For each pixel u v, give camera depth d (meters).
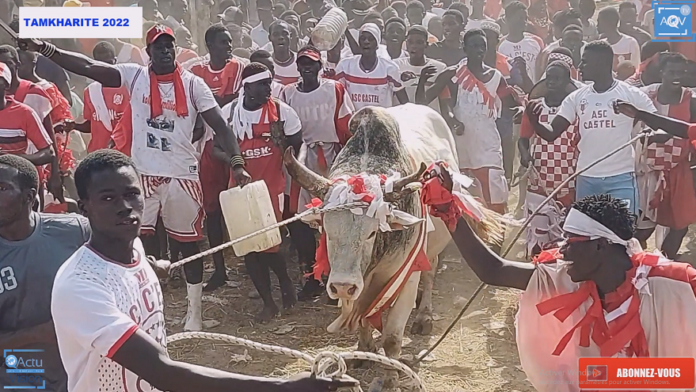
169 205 5.95
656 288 3.11
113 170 2.62
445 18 8.81
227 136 5.84
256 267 6.36
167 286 7.17
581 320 3.20
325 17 7.28
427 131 5.89
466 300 6.76
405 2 12.32
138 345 2.47
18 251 3.33
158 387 2.49
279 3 12.29
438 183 3.39
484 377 5.37
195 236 6.09
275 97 6.54
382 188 4.35
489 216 4.85
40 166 5.86
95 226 2.65
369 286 4.71
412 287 4.91
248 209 5.25
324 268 4.46
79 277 2.55
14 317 3.34
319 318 6.46
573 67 8.27
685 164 6.57
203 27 12.55
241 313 6.62
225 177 6.77
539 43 10.10
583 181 6.25
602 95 6.10
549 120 6.71
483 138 7.42
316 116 6.49
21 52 6.51
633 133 6.68
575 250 3.13
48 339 3.25
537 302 3.40
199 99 5.83
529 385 5.24
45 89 6.46
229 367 5.63
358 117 4.95
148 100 5.77
